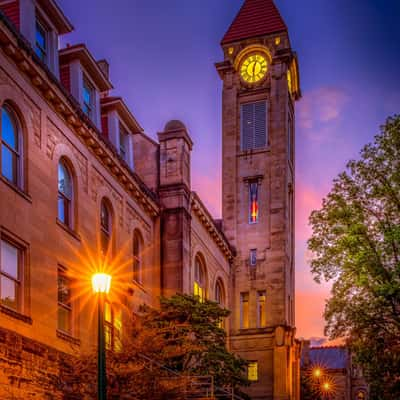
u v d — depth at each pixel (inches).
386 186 1205.1
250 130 2001.7
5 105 786.2
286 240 1918.1
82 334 911.7
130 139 1263.5
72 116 935.7
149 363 864.3
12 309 743.1
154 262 1307.8
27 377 733.9
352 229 1174.3
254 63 2033.7
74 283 922.7
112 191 1106.7
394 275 1137.4
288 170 2015.3
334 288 1193.4
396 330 1171.9
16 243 770.8
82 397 764.6
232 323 1861.5
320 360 3440.0
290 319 1947.6
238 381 1194.6
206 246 1622.8
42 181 841.5
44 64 853.8
